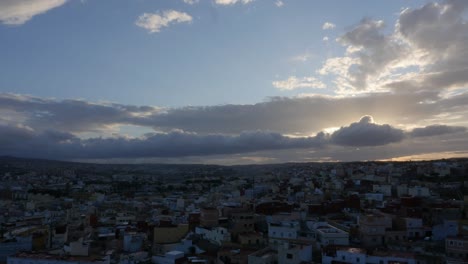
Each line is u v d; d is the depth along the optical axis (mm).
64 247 108750
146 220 164750
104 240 123812
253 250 104688
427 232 114188
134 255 105938
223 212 154375
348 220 133500
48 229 137250
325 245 101625
